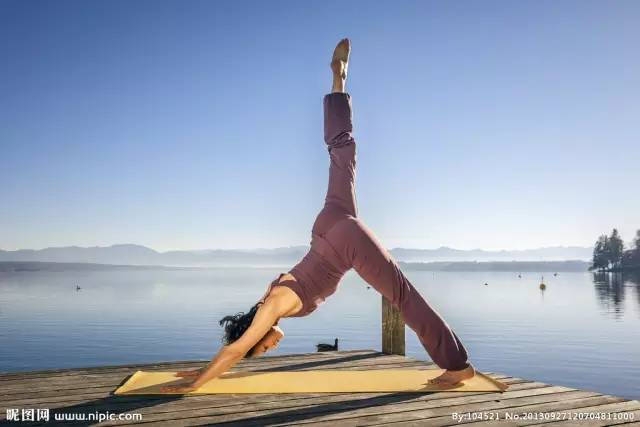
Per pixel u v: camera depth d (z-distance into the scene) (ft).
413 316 12.89
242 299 265.13
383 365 15.85
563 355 98.32
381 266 12.95
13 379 13.66
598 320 166.40
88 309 209.36
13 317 174.70
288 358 17.01
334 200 13.89
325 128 14.78
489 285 477.36
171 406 11.16
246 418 10.36
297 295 13.01
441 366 13.00
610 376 78.38
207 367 12.57
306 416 10.53
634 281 499.51
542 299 270.46
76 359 88.07
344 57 14.96
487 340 119.96
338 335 118.01
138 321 156.76
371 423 10.09
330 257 13.26
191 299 269.44
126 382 13.12
